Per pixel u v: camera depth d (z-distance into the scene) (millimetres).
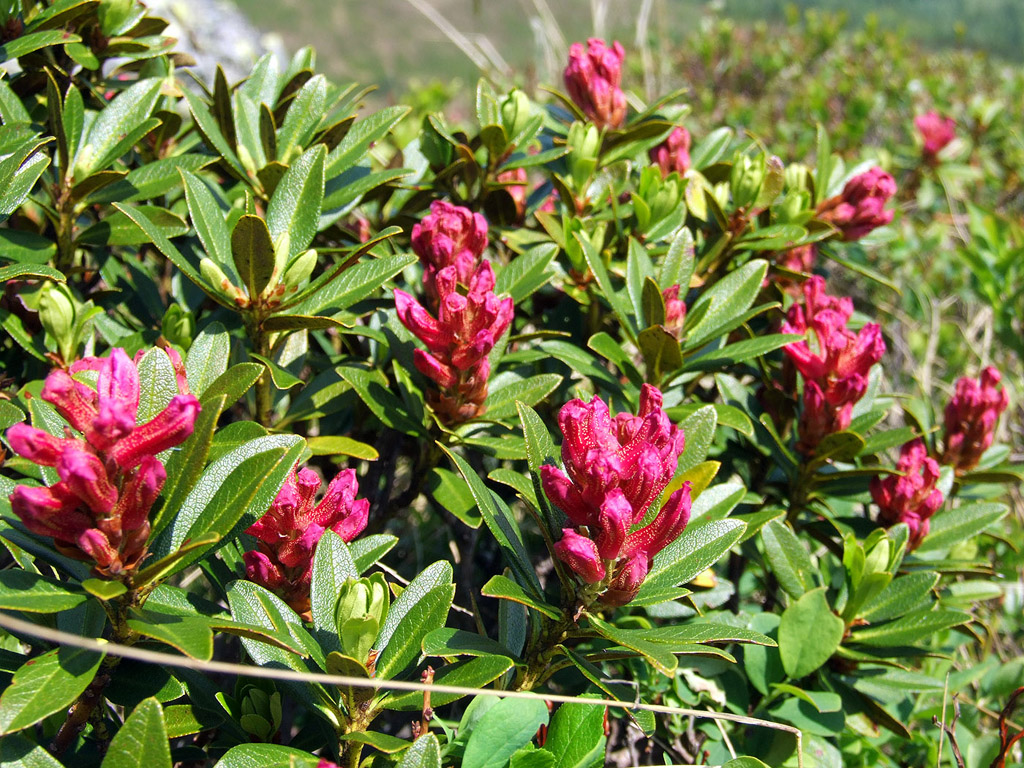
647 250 327
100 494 164
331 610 203
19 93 294
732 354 272
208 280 238
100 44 295
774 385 321
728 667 294
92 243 266
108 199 265
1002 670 357
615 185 374
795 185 368
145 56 303
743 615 298
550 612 198
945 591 337
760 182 323
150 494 170
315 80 296
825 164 379
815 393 293
